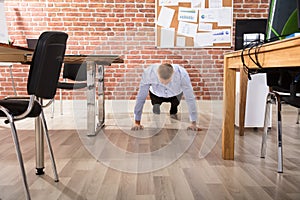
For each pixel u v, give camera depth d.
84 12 5.06
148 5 5.11
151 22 5.13
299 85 2.19
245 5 5.12
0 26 2.00
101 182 1.88
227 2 5.10
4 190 1.76
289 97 2.04
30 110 1.49
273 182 1.89
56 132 3.32
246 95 3.23
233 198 1.66
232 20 5.12
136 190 1.77
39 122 1.99
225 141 2.34
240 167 2.17
